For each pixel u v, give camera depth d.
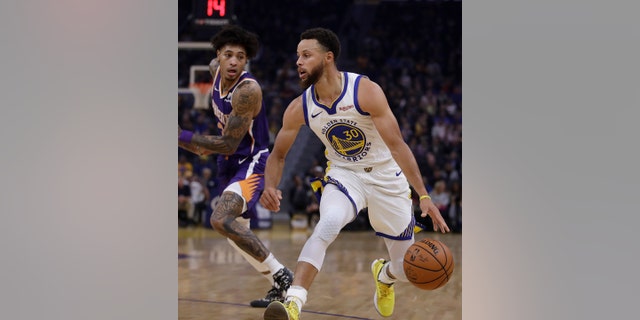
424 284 3.19
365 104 3.24
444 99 12.77
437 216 3.18
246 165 3.86
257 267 3.84
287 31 14.02
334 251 7.33
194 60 12.23
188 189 10.81
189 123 12.05
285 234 9.69
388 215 3.42
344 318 3.62
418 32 14.18
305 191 10.62
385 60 14.02
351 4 14.33
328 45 3.26
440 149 12.02
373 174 3.39
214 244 7.94
